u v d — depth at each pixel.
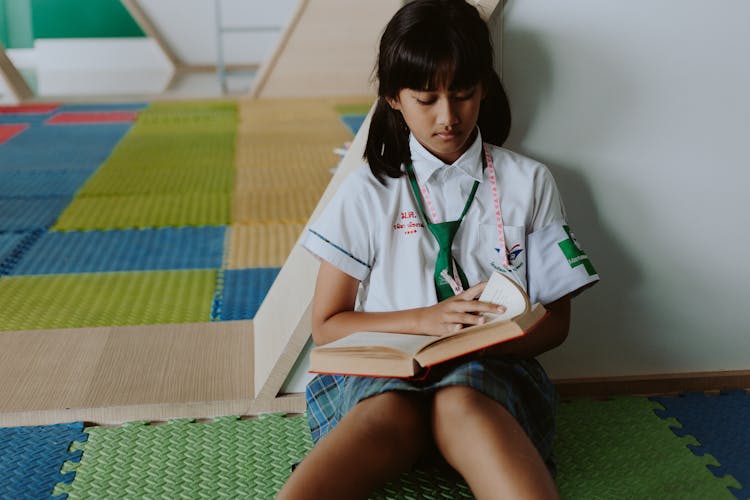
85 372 1.77
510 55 1.54
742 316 1.70
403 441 1.22
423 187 1.42
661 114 1.58
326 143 4.56
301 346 1.59
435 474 1.41
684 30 1.54
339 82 6.32
